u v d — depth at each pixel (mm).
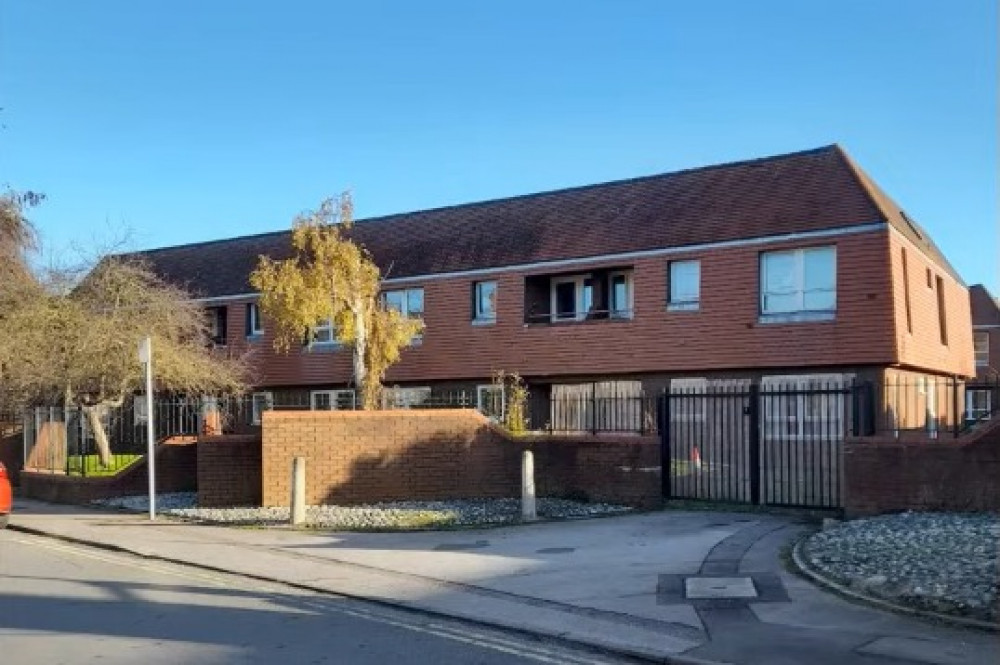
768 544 12203
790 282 24609
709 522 14453
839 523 12977
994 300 45781
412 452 17891
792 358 24156
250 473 18281
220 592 10266
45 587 10570
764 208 25641
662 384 26281
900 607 8406
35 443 22703
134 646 7738
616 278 28719
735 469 19000
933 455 13023
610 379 27375
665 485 16797
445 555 12164
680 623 8320
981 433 12781
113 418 26906
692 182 28578
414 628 8453
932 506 12992
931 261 27625
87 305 24812
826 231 23828
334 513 16203
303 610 9273
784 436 23797
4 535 15648
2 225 24953
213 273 37562
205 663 7195
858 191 24234
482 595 9742
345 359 32344
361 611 9227
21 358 23500
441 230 32875
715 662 7070
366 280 23797
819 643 7438
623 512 15891
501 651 7613
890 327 22906
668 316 26266
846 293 23547
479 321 29859
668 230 26953
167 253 41219
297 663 7199
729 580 10016
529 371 28594
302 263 26250
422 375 30703
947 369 28984
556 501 17172
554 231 29734
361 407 23578
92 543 14094
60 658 7348
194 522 16141
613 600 9320
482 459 18250
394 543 13305
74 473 21594
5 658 7359
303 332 24625
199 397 28141
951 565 9414
